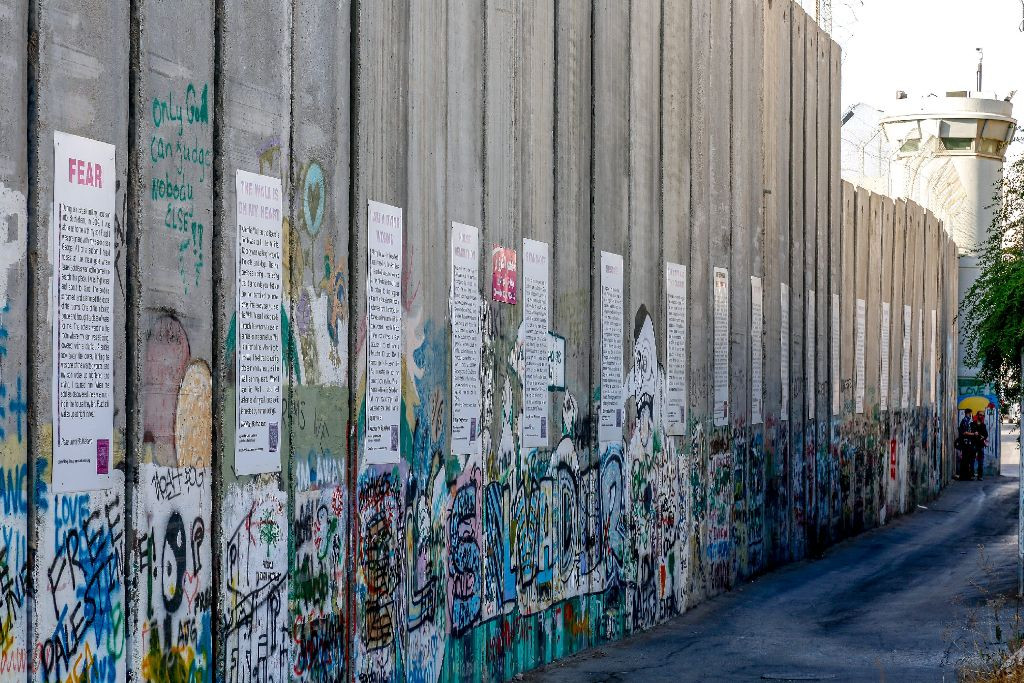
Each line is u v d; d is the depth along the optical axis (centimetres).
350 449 933
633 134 1517
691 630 1534
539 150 1277
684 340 1700
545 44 1291
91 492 671
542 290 1284
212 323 782
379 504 971
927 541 2614
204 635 763
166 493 731
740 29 1942
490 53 1170
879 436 3039
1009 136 4678
